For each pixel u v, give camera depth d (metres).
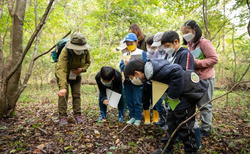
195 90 2.14
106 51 7.13
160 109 3.35
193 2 6.48
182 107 2.17
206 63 2.75
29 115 3.98
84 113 4.23
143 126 3.37
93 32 9.80
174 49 2.57
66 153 2.40
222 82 7.98
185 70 2.40
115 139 2.83
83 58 3.48
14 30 3.67
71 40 3.13
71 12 11.81
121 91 3.60
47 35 11.06
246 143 2.65
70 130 3.14
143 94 3.32
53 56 3.62
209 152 2.42
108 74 3.10
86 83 9.98
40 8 8.42
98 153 2.43
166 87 2.21
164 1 7.04
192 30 2.81
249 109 4.52
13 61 3.69
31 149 2.45
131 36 3.38
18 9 3.65
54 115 4.04
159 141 2.80
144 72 2.34
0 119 3.53
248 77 6.11
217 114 4.20
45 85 10.09
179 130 2.24
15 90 3.75
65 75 3.30
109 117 3.89
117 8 9.70
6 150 2.38
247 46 6.30
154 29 11.25
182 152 2.44
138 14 9.88
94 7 10.08
